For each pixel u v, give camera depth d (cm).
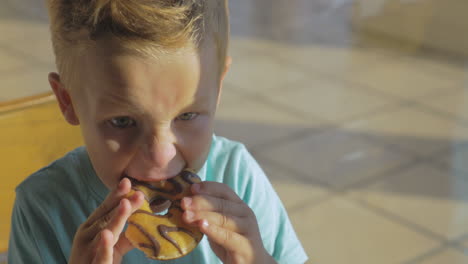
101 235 80
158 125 79
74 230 93
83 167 93
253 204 98
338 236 216
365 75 352
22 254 94
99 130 80
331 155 264
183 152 82
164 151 80
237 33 406
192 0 80
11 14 418
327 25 429
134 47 76
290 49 386
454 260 205
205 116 82
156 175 82
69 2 79
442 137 283
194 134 82
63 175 94
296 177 247
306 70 355
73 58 79
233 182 97
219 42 82
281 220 100
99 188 92
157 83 77
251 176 98
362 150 269
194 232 85
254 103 310
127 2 77
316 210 228
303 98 318
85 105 80
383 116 302
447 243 213
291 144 272
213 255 96
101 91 78
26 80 329
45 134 111
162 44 76
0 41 375
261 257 86
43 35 388
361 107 310
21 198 94
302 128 287
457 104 319
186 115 81
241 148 100
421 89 336
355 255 207
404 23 405
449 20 389
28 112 109
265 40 398
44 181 94
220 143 100
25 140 110
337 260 204
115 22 77
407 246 212
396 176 250
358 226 221
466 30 384
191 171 85
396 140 278
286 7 459
